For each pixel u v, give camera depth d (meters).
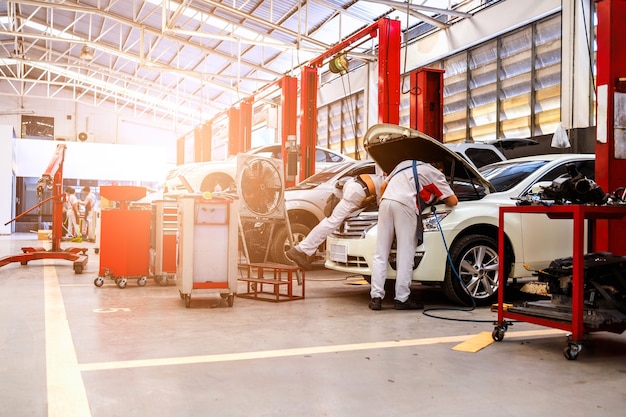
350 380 2.57
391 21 8.30
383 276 4.70
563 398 2.35
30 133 31.38
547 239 5.07
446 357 3.04
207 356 2.98
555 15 11.83
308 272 8.19
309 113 10.64
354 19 16.48
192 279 4.65
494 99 13.71
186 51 22.11
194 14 18.31
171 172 12.21
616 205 3.26
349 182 5.52
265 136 26.52
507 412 2.17
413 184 4.69
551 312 3.26
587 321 3.05
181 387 2.44
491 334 3.61
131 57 20.73
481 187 5.30
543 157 5.75
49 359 2.88
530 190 5.16
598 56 4.34
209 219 4.72
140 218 5.97
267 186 6.16
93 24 21.91
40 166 25.02
